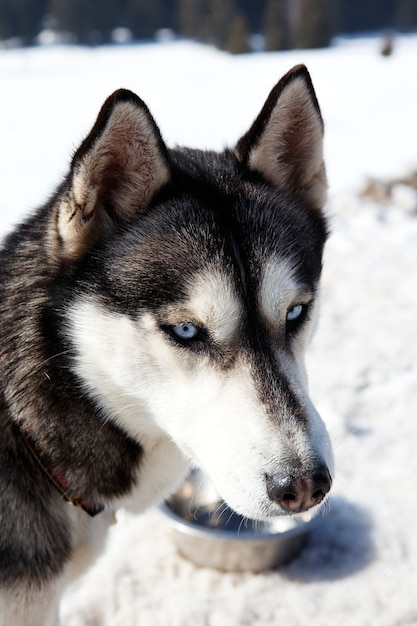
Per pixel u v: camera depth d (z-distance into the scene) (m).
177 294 1.91
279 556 2.94
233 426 1.83
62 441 2.01
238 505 1.80
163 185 2.06
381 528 3.15
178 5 65.81
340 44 48.81
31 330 2.01
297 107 2.23
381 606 2.77
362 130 12.20
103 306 1.96
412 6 60.47
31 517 2.01
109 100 1.84
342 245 6.38
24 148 11.29
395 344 4.69
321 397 4.07
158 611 2.75
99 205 2.02
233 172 2.25
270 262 1.98
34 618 2.04
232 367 1.90
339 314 5.16
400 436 3.77
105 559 2.99
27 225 2.20
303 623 2.70
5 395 2.01
